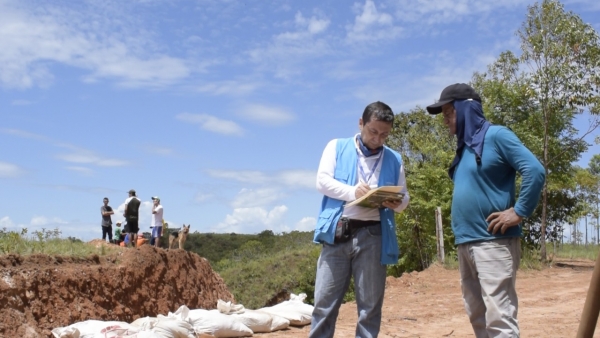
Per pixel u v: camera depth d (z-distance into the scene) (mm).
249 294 40281
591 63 20438
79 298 7750
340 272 4574
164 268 10039
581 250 32719
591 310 2537
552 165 24312
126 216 17203
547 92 21250
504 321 4086
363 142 4613
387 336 7980
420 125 29016
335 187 4457
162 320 6633
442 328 8742
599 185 34938
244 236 78938
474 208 4250
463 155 4418
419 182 24750
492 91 24172
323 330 4621
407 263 25844
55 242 9703
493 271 4152
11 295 6895
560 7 20703
